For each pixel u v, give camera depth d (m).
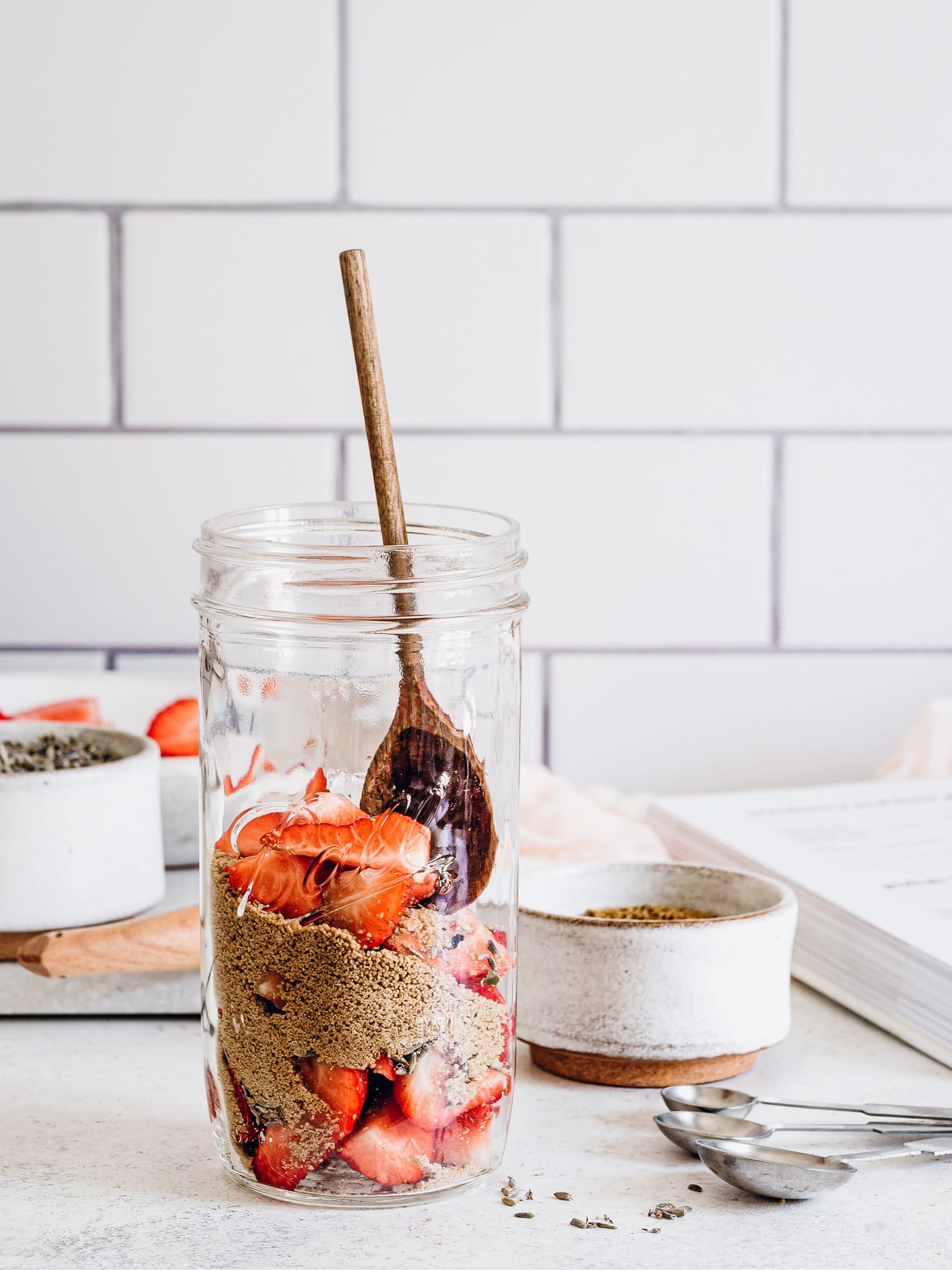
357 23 1.08
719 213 1.10
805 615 1.13
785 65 1.09
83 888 0.86
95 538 1.10
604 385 1.10
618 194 1.09
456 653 0.75
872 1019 0.87
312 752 0.75
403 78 1.08
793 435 1.11
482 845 0.75
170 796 0.93
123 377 1.09
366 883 0.73
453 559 0.74
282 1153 0.74
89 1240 0.73
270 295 1.09
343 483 1.10
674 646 1.12
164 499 1.10
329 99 1.08
